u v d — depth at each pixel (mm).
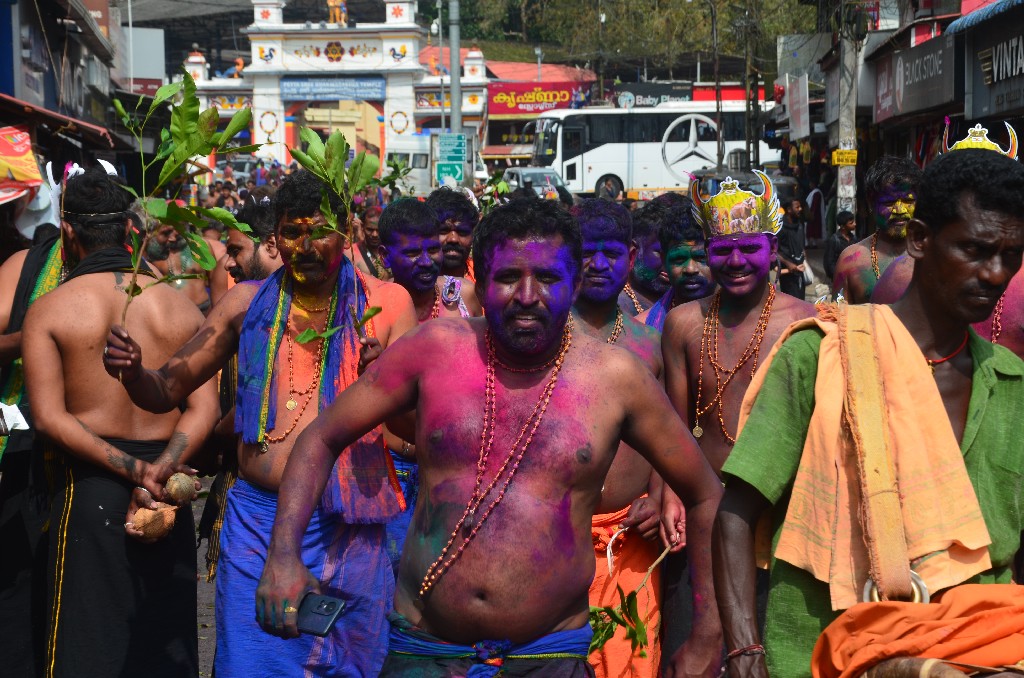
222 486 5023
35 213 7668
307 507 3025
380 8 62219
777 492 2713
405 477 5055
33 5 19094
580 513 2932
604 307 4820
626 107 44062
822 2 29375
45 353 4145
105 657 4137
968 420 2680
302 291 4156
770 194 4574
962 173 2584
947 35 16109
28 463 4625
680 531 4320
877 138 24156
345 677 4141
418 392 3018
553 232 2850
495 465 2889
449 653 2893
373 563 4176
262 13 50719
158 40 33969
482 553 2859
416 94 52156
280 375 4125
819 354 2697
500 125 53344
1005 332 4125
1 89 17812
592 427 2914
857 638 2496
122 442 4246
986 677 2369
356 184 4004
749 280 4586
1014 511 2672
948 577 2557
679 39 48969
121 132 28188
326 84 50812
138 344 4094
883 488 2568
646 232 5922
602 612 3639
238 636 4008
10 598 4457
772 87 36625
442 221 6613
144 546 4211
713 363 4684
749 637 2680
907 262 4652
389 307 4270
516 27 77562
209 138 3650
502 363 2945
